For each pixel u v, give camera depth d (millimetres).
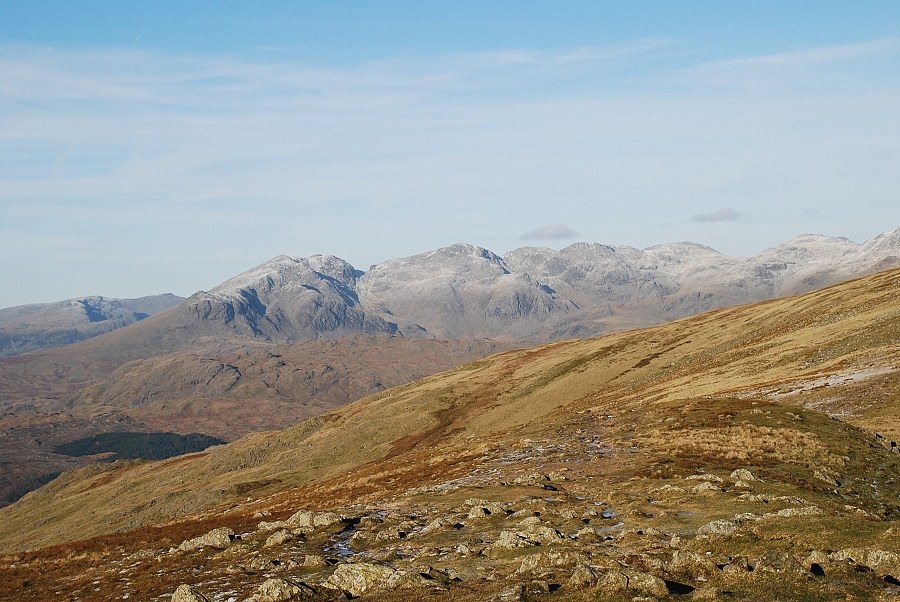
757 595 17328
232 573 27516
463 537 28953
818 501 31797
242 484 136375
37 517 195500
